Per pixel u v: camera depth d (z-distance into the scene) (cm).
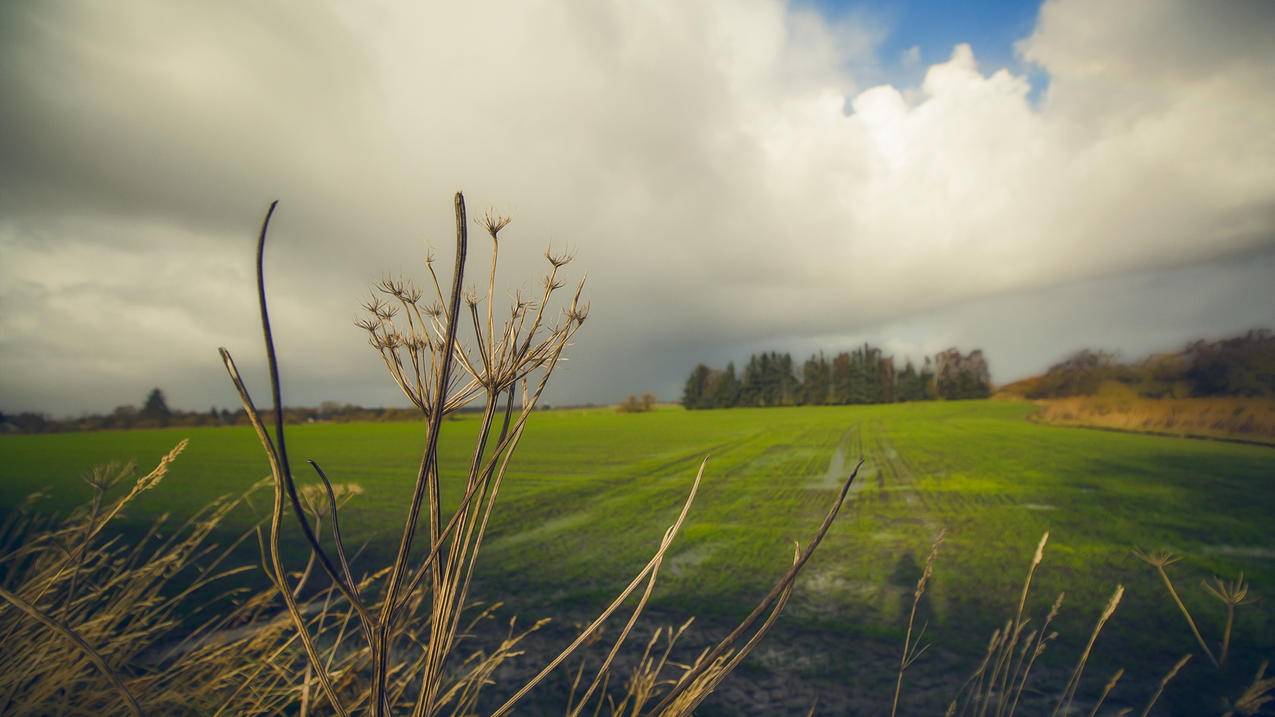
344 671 165
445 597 105
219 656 166
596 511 1220
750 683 423
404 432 4900
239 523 1029
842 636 512
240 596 578
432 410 86
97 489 139
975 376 10331
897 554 805
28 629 141
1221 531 890
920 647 484
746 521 1071
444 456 2519
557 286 107
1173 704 387
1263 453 1925
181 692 155
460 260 82
